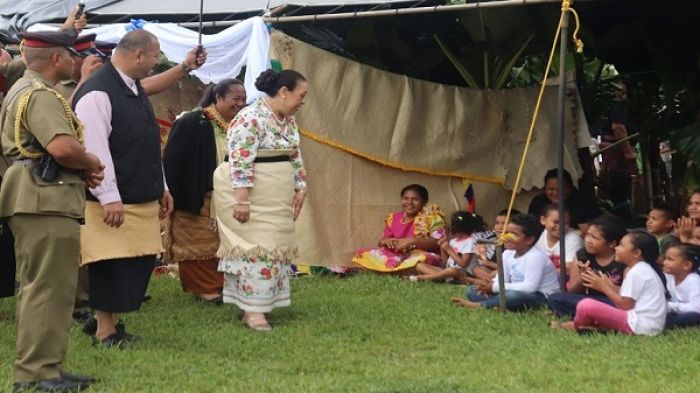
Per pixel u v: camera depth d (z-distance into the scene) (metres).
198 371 4.84
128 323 6.02
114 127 5.23
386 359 5.17
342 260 8.09
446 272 7.54
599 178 10.48
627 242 5.59
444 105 8.38
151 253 5.39
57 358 4.41
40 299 4.35
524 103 8.47
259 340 5.57
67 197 4.36
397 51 8.95
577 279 6.16
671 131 8.99
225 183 5.95
